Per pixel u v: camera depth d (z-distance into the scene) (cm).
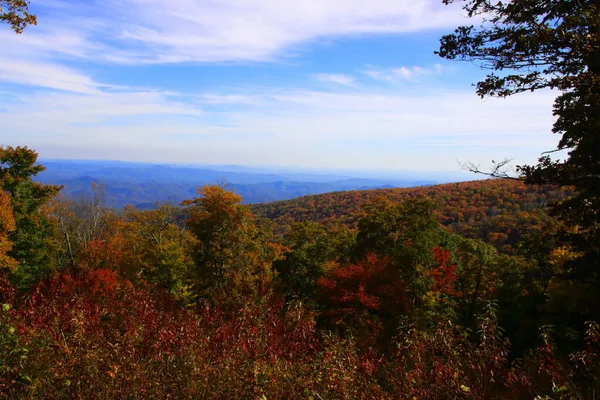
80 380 370
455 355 441
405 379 423
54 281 1036
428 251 1836
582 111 684
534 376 450
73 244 3662
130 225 3030
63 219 3416
